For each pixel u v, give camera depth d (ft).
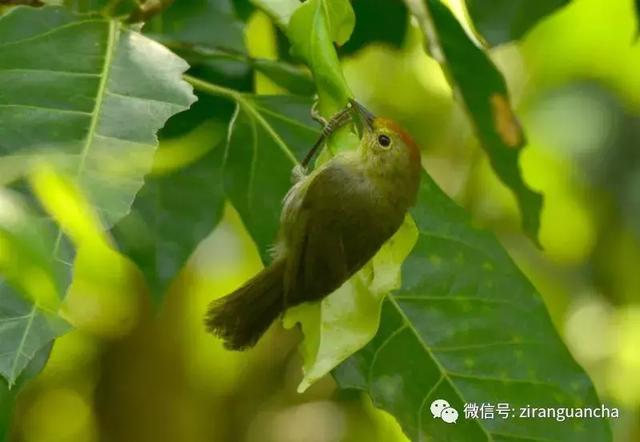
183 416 50.03
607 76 50.90
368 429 52.75
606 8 48.37
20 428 51.21
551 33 49.65
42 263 13.14
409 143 23.43
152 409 49.60
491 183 52.29
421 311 25.18
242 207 26.11
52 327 17.07
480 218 52.85
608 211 52.01
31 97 18.97
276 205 26.04
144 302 46.98
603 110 51.11
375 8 31.48
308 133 26.40
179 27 29.43
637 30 31.96
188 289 47.88
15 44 19.86
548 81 51.42
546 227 52.90
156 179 27.99
